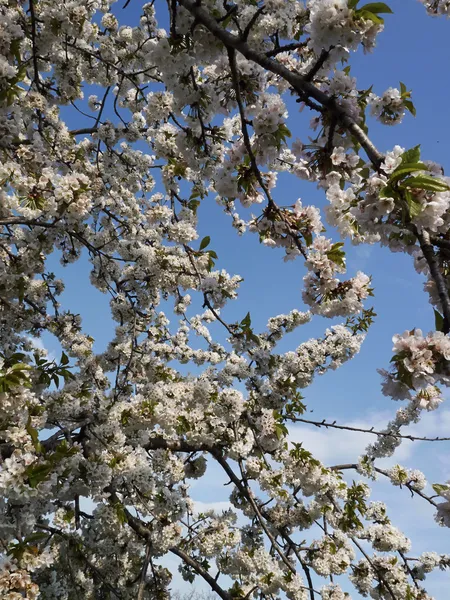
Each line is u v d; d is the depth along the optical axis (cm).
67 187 110
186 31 92
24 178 114
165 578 168
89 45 196
